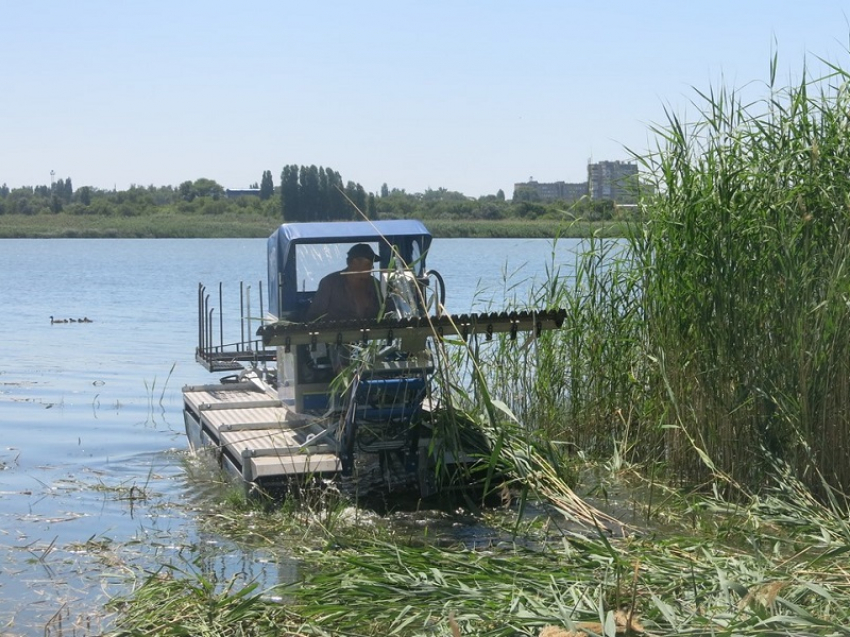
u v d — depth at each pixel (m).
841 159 9.23
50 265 54.31
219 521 8.98
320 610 6.32
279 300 10.34
